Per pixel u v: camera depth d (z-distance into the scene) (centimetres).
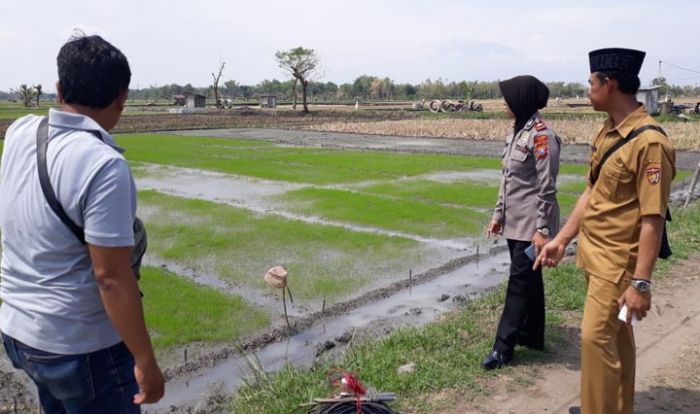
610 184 356
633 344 388
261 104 6906
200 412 459
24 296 251
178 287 751
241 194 1418
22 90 7144
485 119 4272
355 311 688
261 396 453
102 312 255
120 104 265
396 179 1661
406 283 784
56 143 243
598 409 365
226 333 617
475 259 900
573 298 638
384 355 508
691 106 4903
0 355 571
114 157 240
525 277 486
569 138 2912
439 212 1213
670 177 335
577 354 520
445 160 2098
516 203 485
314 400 367
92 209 234
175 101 7200
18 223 248
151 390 253
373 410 336
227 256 898
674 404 445
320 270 839
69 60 249
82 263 248
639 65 348
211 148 2514
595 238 367
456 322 586
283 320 657
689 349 535
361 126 3759
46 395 282
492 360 489
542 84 482
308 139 3041
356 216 1179
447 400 442
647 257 335
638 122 347
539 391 458
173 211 1209
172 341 596
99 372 258
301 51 5769
